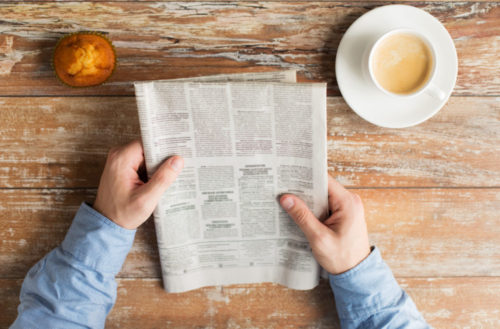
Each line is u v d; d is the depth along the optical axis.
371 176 0.77
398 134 0.76
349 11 0.73
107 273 0.69
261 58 0.74
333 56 0.74
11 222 0.77
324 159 0.68
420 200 0.77
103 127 0.75
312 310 0.80
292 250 0.76
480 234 0.78
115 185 0.68
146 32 0.73
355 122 0.75
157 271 0.79
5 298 0.79
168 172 0.66
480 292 0.80
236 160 0.70
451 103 0.75
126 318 0.80
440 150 0.76
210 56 0.74
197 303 0.80
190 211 0.73
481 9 0.73
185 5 0.73
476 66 0.74
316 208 0.71
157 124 0.66
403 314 0.71
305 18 0.73
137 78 0.74
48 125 0.75
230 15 0.73
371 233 0.78
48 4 0.72
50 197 0.77
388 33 0.66
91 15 0.72
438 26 0.68
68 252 0.69
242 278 0.78
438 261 0.79
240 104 0.66
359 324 0.72
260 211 0.73
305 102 0.65
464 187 0.77
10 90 0.74
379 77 0.69
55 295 0.68
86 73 0.69
